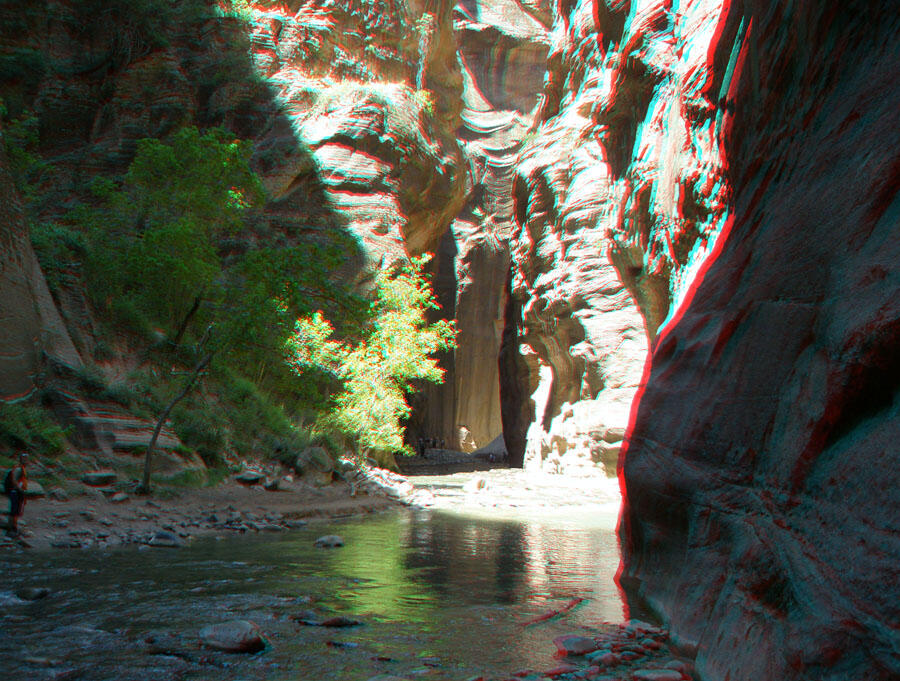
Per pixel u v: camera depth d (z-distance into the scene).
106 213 23.88
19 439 13.62
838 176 4.56
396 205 38.94
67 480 13.57
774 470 4.27
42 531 10.28
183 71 38.56
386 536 12.52
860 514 3.08
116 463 15.02
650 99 16.92
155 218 21.80
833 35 5.47
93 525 11.05
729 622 4.30
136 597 6.79
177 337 20.19
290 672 4.57
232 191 22.89
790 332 4.66
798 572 3.53
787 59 6.68
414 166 40.75
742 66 9.04
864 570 2.88
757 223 6.46
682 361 7.00
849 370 3.49
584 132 37.50
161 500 14.13
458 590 7.67
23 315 15.70
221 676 4.44
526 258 41.25
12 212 16.38
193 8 39.22
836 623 2.98
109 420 15.69
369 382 24.89
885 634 2.63
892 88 4.17
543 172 39.16
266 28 39.12
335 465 21.83
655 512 6.73
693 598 5.24
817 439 3.74
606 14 19.84
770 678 3.45
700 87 12.30
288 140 37.44
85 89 37.34
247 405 21.61
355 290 34.97
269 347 18.89
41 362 15.82
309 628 5.80
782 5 7.02
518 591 7.66
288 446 20.56
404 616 6.36
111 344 18.47
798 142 5.87
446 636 5.64
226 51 38.72
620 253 19.31
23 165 24.17
